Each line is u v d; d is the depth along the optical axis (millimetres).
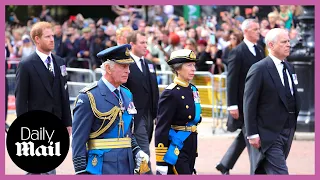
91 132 28312
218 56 66312
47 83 35375
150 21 79875
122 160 28406
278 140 34844
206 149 51031
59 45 71375
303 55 54344
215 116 58906
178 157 32500
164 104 32500
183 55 32625
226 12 71500
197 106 32938
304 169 44719
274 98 34875
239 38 63375
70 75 65062
